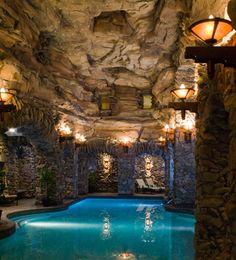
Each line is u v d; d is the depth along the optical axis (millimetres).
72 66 15633
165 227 11828
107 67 16609
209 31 3854
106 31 12953
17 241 9562
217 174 5641
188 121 15055
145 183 24203
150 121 20719
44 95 13883
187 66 11977
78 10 11289
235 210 3607
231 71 3943
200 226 5695
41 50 13078
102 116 20562
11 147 18016
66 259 7660
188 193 15648
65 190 19625
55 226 12023
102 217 14305
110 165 24969
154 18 11617
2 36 9836
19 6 9828
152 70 16375
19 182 19391
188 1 8367
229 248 3963
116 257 7863
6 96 8523
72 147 19672
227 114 5492
